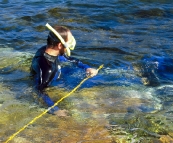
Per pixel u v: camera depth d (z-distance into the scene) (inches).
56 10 239.6
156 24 220.1
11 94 126.1
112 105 120.7
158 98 127.0
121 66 154.6
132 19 228.7
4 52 167.9
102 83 137.1
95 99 124.8
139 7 250.5
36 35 195.5
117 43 185.5
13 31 200.7
